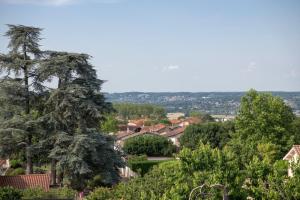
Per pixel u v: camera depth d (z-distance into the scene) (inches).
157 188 971.3
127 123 5915.4
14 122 1605.6
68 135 1617.9
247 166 979.3
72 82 1683.1
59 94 1637.6
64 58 1654.8
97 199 1085.8
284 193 876.0
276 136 2364.7
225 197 790.5
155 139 3366.1
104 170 1676.9
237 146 1900.8
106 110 1764.3
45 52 1761.8
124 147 3339.1
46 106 1749.5
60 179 1726.1
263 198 866.8
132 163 2453.2
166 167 1116.5
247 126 2394.2
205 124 3292.3
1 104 1665.8
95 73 1739.7
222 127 3166.8
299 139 2445.9
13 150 1688.0
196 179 927.7
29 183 1487.5
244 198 932.0
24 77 1707.7
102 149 1665.8
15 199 1251.8
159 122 6166.3
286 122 2413.9
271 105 2384.4
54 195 1357.0
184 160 994.1
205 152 1003.3
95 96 1727.4
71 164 1552.7
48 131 1669.5
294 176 904.3
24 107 1706.4
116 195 1047.0
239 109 2428.6
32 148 1637.6
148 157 3319.4
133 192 981.8
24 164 2230.6
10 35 1729.8
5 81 1660.9
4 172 2207.2
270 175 928.3
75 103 1643.7
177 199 837.8
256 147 2165.4
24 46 1734.7
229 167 957.8
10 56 1700.3
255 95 2417.6
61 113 1670.8
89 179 1654.8
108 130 4328.3
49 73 1653.5
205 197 864.3
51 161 1717.5
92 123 1748.3
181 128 4212.6
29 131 1658.5
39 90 1732.3
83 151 1569.9
